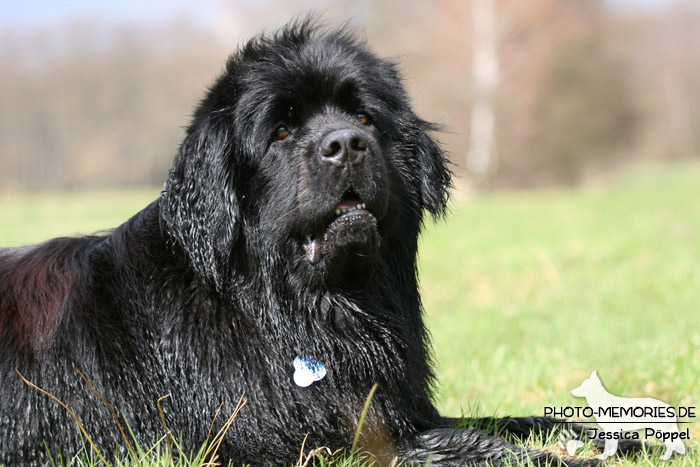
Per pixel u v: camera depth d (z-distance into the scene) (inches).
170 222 161.2
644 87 2534.5
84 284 162.1
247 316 159.3
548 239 671.8
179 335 156.1
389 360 165.3
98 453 142.2
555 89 1932.8
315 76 166.2
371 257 161.2
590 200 1234.0
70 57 2849.4
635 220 816.9
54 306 159.3
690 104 3395.7
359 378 161.2
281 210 159.9
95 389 152.2
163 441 153.3
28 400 150.3
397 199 169.5
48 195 2549.2
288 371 158.2
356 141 153.6
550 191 1761.8
